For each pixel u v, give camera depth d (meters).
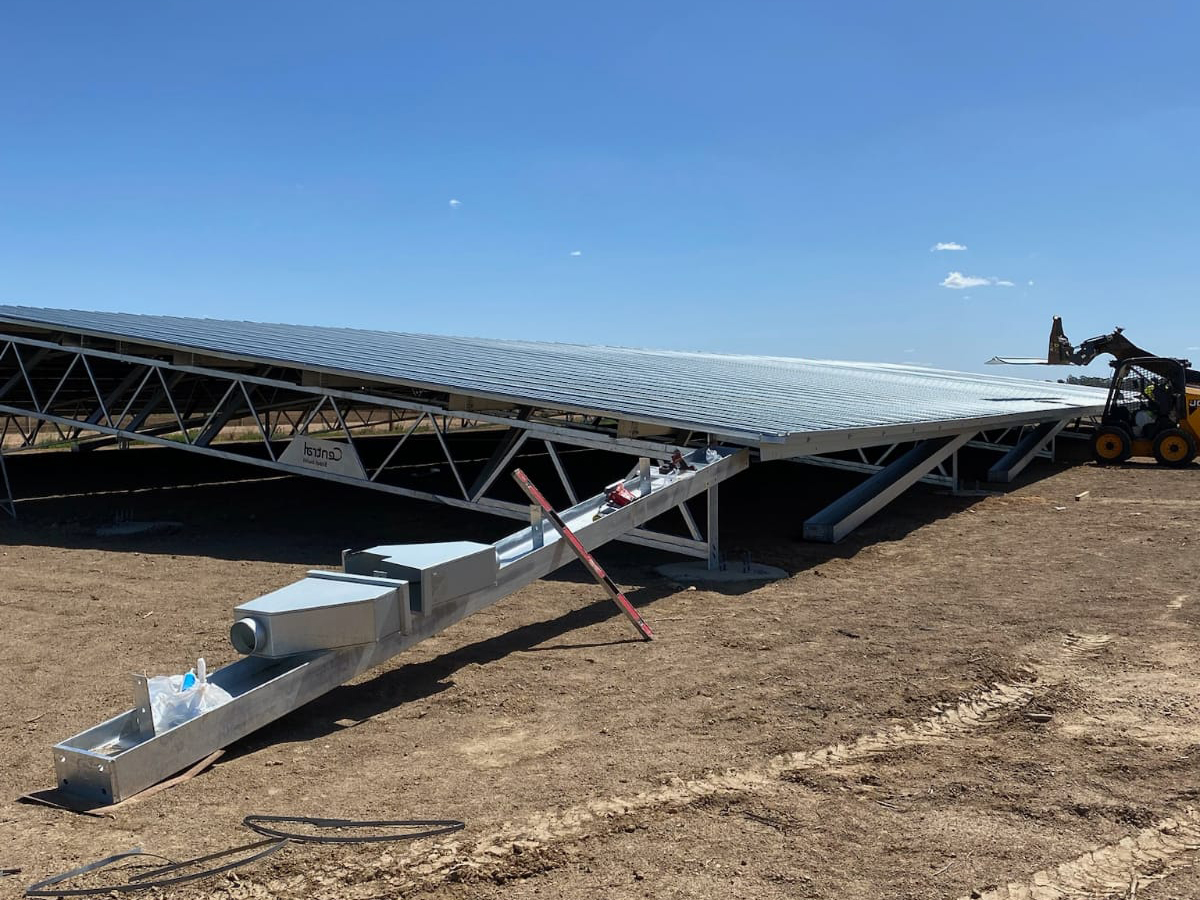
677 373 19.92
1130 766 5.50
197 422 23.89
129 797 5.31
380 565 7.32
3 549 13.70
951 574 11.48
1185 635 8.37
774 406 14.34
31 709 6.96
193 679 6.05
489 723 6.57
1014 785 5.27
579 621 9.45
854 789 5.27
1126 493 18.66
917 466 17.30
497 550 8.59
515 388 13.20
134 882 4.28
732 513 17.17
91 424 16.48
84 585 11.34
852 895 4.10
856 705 6.73
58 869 4.44
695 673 7.63
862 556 12.84
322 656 6.48
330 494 19.59
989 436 30.34
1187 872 4.27
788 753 5.84
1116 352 25.98
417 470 24.06
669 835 4.72
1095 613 9.29
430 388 13.06
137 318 19.72
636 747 6.00
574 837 4.71
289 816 5.01
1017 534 14.32
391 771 5.69
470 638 8.86
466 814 5.00
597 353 26.50
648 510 10.40
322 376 15.12
